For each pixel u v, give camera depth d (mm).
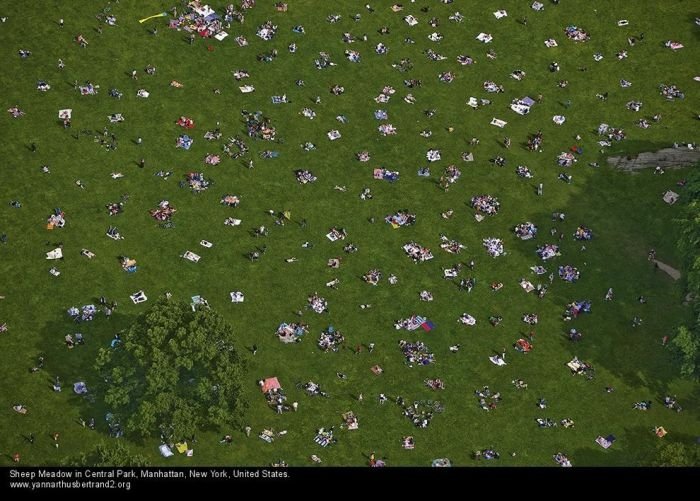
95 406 198625
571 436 199125
